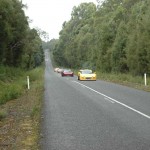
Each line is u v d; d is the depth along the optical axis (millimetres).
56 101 19656
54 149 8750
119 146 8953
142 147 8836
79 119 13227
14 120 13359
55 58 174750
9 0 36906
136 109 15875
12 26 41375
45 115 14336
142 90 27188
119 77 42562
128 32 46406
